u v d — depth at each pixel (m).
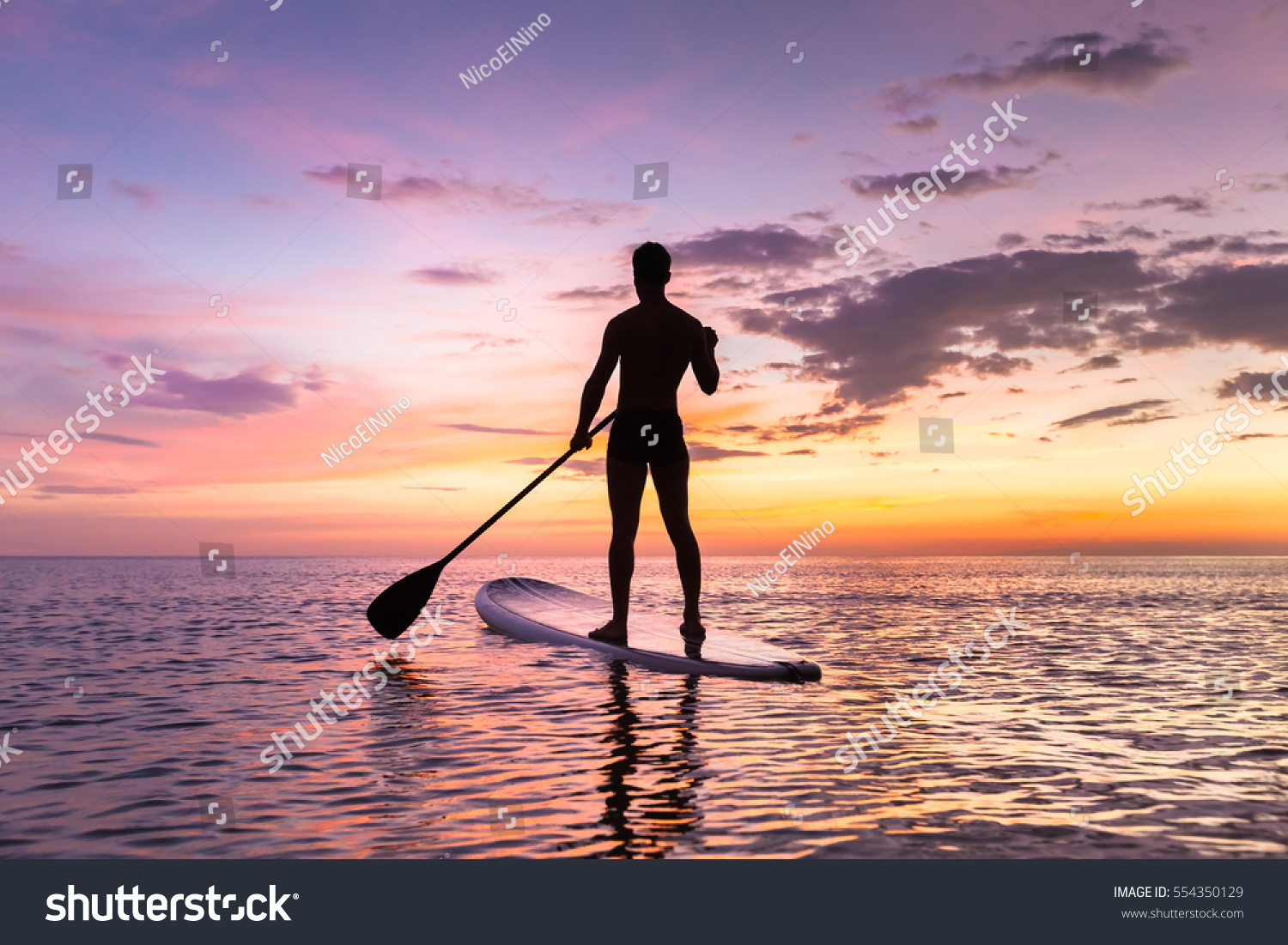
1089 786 2.22
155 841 1.90
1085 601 10.30
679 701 3.34
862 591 12.70
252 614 7.79
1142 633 6.28
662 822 1.96
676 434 4.52
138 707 3.34
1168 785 2.23
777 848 1.81
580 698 3.42
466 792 2.18
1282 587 15.02
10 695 3.62
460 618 6.95
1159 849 1.81
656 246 4.46
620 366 4.54
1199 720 3.05
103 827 1.99
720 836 1.87
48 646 5.31
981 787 2.21
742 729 2.87
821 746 2.63
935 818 1.98
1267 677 4.05
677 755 2.52
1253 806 2.06
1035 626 6.86
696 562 4.64
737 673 3.93
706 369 4.57
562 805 2.07
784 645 5.49
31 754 2.63
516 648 4.89
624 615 4.66
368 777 2.33
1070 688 3.73
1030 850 1.80
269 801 2.15
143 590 12.30
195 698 3.53
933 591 12.49
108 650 5.12
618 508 4.56
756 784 2.23
